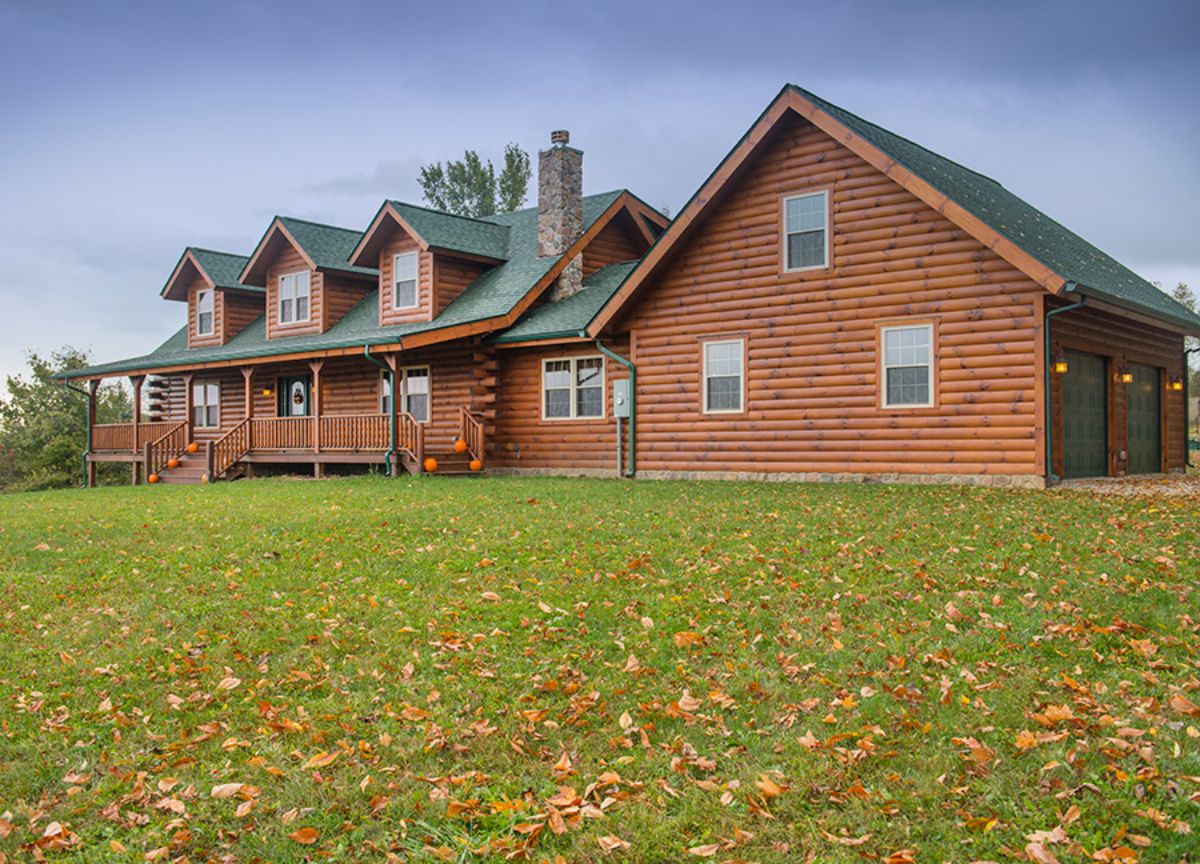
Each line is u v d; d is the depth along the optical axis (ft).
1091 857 12.69
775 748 16.56
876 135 54.75
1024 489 45.65
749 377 56.75
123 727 18.63
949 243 49.60
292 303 85.76
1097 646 20.35
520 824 14.44
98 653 22.91
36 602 27.63
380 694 19.79
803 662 20.52
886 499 41.60
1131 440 61.16
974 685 18.63
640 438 61.72
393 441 65.57
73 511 48.29
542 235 74.08
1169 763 14.90
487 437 70.59
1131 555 27.58
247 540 35.63
